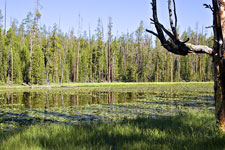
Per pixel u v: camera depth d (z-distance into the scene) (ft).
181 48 13.52
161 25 12.87
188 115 23.85
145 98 59.82
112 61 185.57
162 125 18.56
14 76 137.49
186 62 189.88
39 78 131.03
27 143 13.70
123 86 122.93
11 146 12.91
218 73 15.23
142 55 180.65
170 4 13.14
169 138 13.80
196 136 13.83
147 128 17.08
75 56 184.85
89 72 179.83
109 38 164.55
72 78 188.96
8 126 25.84
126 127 17.44
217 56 15.03
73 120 29.25
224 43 14.20
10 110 39.50
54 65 156.97
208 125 17.15
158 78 180.34
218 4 14.06
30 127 20.01
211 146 11.66
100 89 97.81
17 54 142.92
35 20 137.39
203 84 138.31
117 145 12.51
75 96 66.69
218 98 15.35
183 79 196.85
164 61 183.21
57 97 63.98
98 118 30.53
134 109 39.37
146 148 11.72
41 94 73.67
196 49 14.12
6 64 138.10
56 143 13.42
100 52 173.88
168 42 13.16
